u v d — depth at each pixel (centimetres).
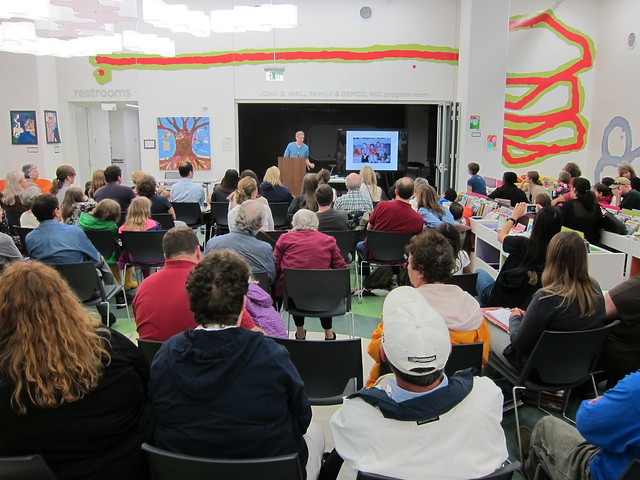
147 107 981
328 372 250
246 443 147
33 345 141
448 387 139
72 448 150
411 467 134
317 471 188
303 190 604
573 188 530
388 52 969
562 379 260
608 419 162
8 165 937
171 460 138
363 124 1123
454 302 240
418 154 1127
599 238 527
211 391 145
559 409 316
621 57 942
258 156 1133
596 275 415
